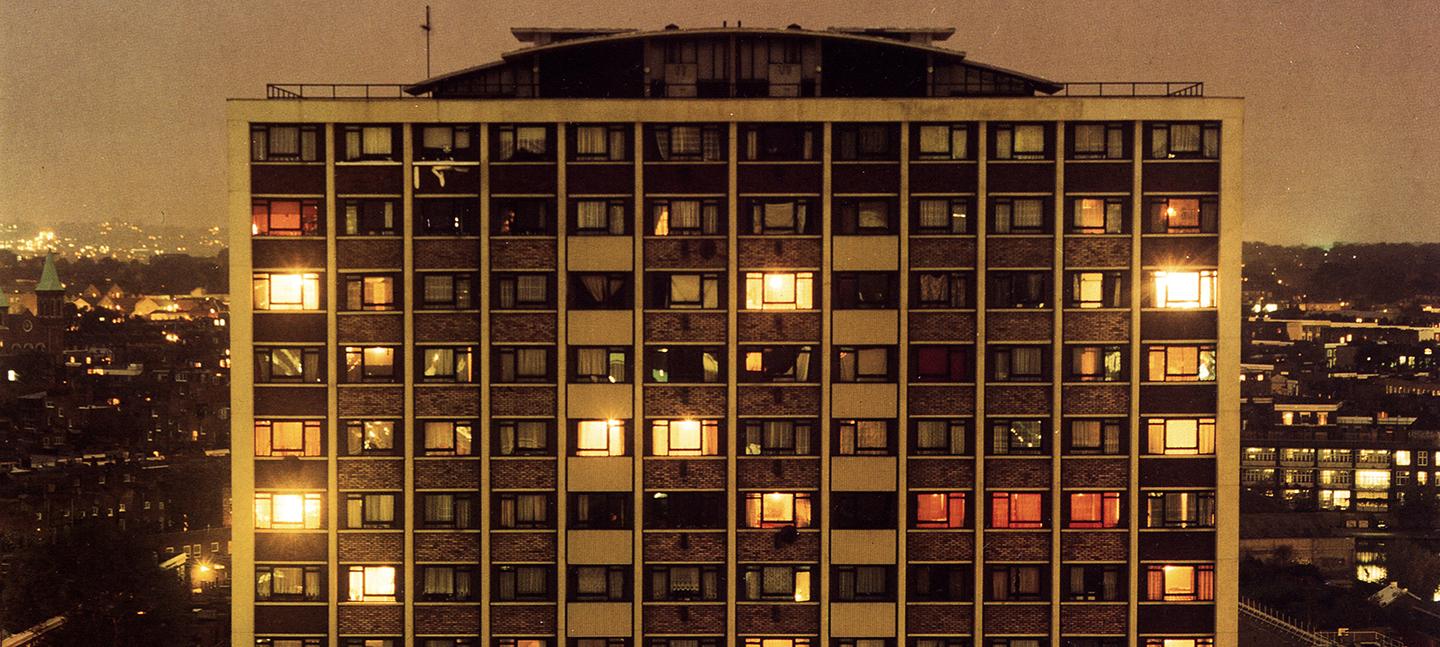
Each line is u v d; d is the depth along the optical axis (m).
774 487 61.22
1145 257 61.25
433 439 61.28
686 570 61.34
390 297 61.31
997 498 61.38
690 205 61.16
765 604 61.25
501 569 61.22
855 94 64.44
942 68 64.81
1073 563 61.47
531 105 60.91
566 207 61.03
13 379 162.88
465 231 61.22
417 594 61.22
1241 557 126.56
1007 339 61.28
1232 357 61.19
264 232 61.31
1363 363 149.62
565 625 61.19
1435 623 112.31
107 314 179.62
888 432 61.34
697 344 61.19
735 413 61.03
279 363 61.34
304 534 61.28
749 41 64.31
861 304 61.22
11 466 142.50
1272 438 142.88
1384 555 127.06
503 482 61.16
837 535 61.25
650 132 61.06
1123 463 61.44
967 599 61.44
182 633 112.75
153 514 141.12
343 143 61.12
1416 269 151.75
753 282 61.16
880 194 61.12
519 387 61.09
